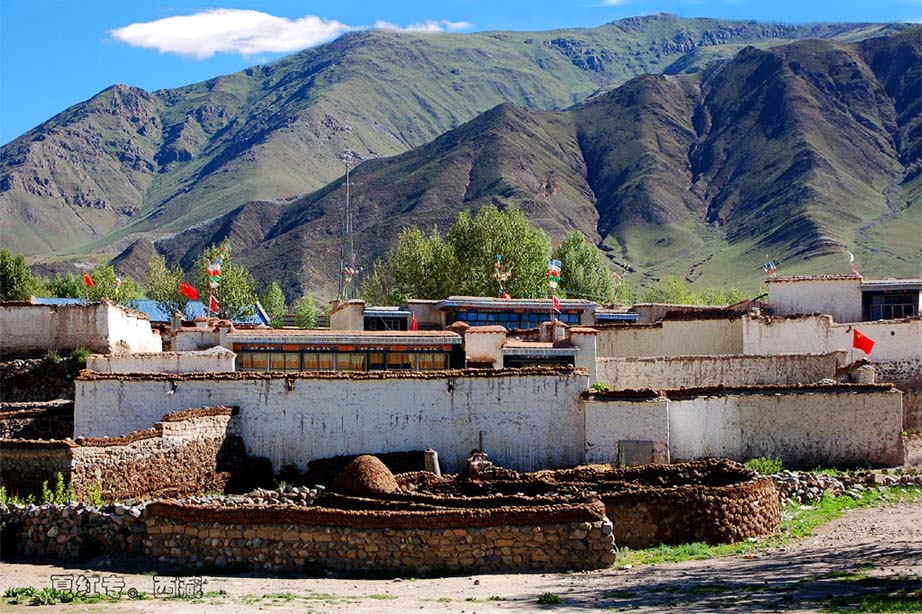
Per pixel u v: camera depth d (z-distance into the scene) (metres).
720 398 52.97
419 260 116.19
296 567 33.53
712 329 69.44
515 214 120.06
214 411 48.31
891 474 51.25
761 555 35.25
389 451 50.34
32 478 41.50
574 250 130.38
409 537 33.34
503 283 107.25
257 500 42.53
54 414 52.75
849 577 30.25
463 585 31.17
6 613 27.75
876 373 64.50
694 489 37.81
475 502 35.66
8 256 129.88
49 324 61.72
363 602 28.77
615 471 42.75
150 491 44.12
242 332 62.75
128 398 49.25
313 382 50.25
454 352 63.50
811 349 66.56
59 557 35.34
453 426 50.97
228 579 32.44
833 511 45.03
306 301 153.50
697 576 31.75
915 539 37.00
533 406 51.59
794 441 53.50
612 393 51.41
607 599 28.53
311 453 49.84
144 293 149.88
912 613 24.84
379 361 62.84
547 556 33.41
